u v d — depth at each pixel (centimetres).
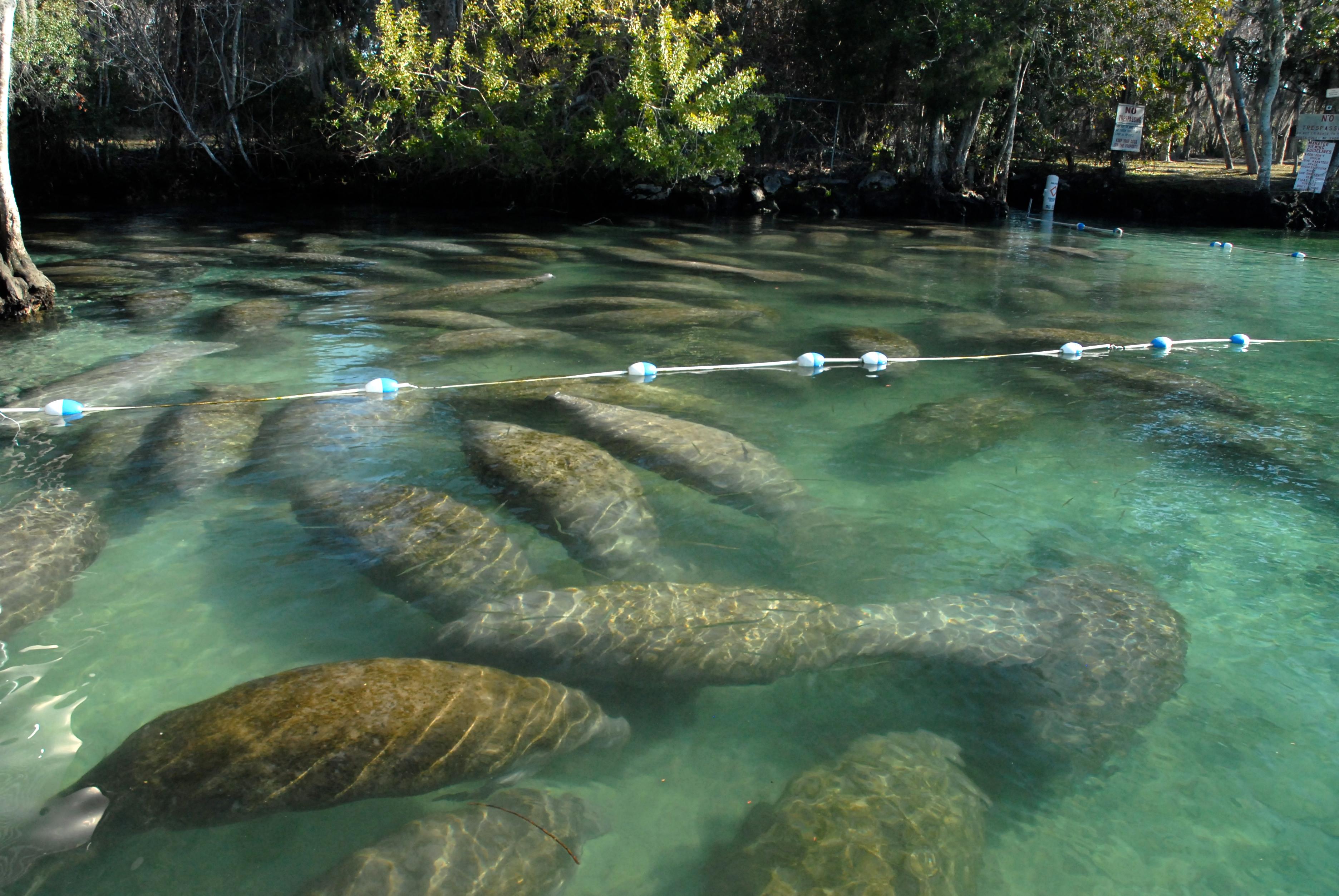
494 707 308
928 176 2417
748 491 524
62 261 1316
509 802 283
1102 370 820
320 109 2456
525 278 1225
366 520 461
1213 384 780
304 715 290
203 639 373
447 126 2184
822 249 1655
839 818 274
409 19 2158
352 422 618
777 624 372
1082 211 2634
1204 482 568
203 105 2445
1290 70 2714
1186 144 3756
